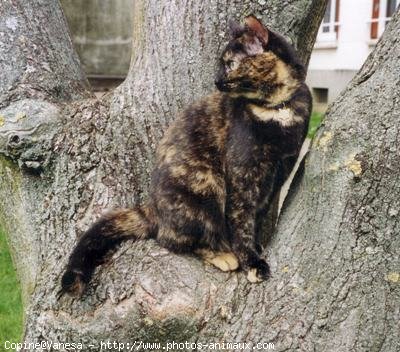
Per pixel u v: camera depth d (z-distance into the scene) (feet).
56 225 3.97
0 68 4.23
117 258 3.67
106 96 4.21
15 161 4.09
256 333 3.34
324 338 3.27
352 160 3.28
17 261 4.27
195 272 3.55
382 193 3.25
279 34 3.85
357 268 3.27
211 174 3.77
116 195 3.94
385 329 3.27
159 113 3.96
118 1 14.43
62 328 3.60
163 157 3.80
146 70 4.05
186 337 3.42
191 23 3.96
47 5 4.53
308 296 3.33
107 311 3.52
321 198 3.39
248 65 3.71
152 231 3.80
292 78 3.76
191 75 3.96
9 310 6.00
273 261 3.51
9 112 4.04
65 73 4.42
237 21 3.94
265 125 3.64
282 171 3.92
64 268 3.75
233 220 3.72
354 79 3.48
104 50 14.58
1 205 4.33
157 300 3.43
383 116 3.26
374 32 12.88
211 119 3.79
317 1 4.00
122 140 3.98
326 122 3.45
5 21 4.32
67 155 4.00
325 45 13.84
